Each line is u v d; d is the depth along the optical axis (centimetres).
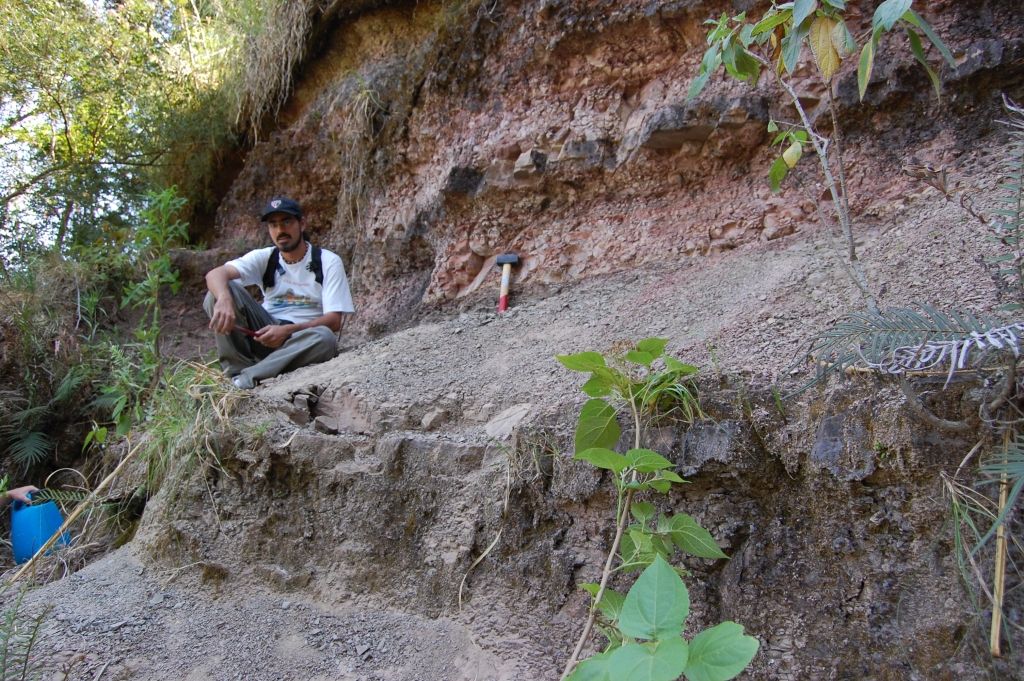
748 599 175
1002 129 266
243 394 271
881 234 257
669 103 336
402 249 428
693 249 319
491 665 193
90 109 574
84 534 294
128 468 301
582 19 354
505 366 277
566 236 358
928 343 149
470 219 390
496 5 389
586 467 201
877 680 155
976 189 247
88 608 228
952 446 159
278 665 205
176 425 266
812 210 296
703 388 204
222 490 252
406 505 229
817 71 303
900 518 163
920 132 285
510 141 372
